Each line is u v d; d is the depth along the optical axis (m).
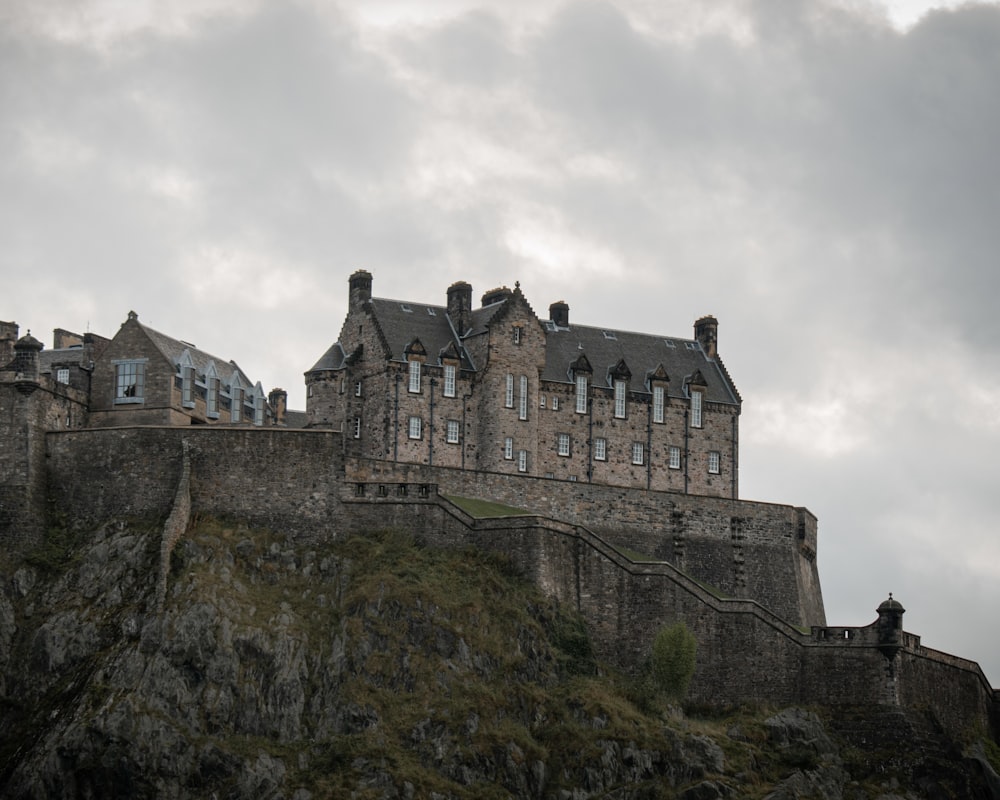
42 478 158.50
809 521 183.38
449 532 157.75
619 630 157.25
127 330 168.88
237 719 141.50
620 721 146.00
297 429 159.50
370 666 145.12
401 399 175.50
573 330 190.12
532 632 150.50
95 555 152.50
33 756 139.50
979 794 155.75
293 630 146.75
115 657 143.62
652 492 173.88
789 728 153.00
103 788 136.88
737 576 175.75
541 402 181.62
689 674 152.62
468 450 177.38
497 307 182.75
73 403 165.00
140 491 157.00
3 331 192.25
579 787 141.88
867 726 156.00
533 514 163.12
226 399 179.62
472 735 141.75
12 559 153.75
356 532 157.62
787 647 159.38
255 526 156.50
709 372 193.38
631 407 186.00
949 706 166.25
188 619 144.62
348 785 138.00
